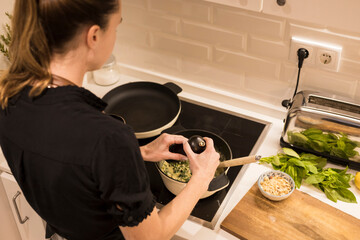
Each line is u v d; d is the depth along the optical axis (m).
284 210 1.18
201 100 1.67
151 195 0.82
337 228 1.13
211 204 1.24
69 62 0.75
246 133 1.50
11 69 0.79
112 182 0.75
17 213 1.57
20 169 0.80
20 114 0.76
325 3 1.03
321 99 1.32
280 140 1.40
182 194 0.94
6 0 1.42
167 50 1.64
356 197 1.23
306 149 1.35
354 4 0.99
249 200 1.21
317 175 1.24
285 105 1.43
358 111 1.27
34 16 0.69
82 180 0.75
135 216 0.79
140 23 1.61
